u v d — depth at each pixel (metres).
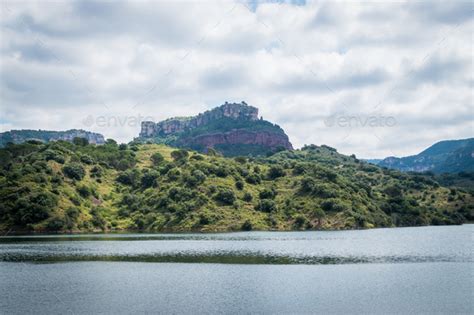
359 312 68.56
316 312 68.75
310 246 158.62
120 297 78.75
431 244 163.38
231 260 123.31
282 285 88.25
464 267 109.06
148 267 112.00
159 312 69.00
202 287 86.88
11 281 93.88
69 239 188.38
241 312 68.94
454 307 71.06
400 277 95.94
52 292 83.00
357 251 143.25
